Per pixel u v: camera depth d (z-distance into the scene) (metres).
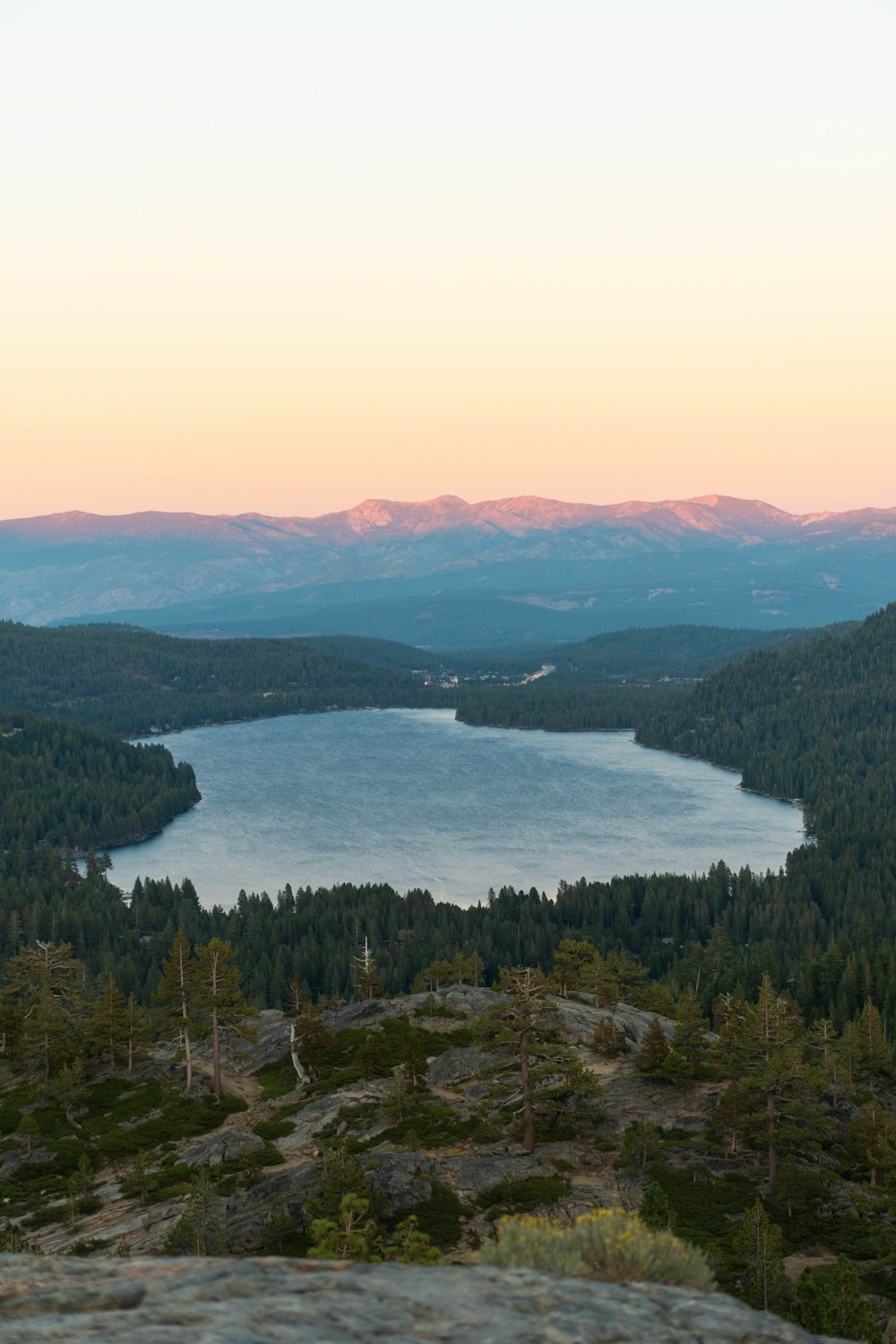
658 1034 75.69
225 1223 55.22
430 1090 77.62
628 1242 12.89
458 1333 10.39
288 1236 51.94
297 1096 82.44
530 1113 62.94
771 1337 10.84
